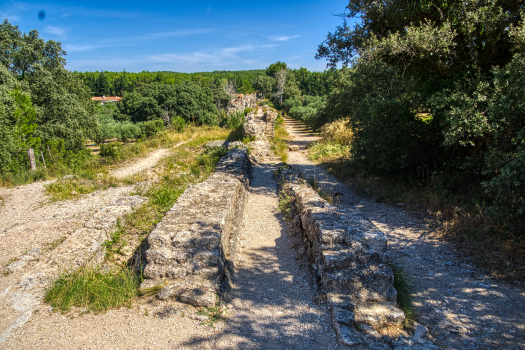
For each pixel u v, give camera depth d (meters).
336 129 17.53
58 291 3.47
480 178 6.56
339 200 8.20
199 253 3.74
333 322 3.15
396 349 2.79
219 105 56.84
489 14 6.12
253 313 3.41
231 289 3.91
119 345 2.77
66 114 19.27
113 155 14.75
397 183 8.52
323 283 3.61
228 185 6.49
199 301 3.31
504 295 3.74
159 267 3.72
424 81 8.08
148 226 6.02
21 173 10.99
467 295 3.81
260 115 24.00
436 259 4.77
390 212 6.97
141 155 16.03
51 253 4.41
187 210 4.82
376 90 12.09
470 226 5.39
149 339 2.86
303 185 7.28
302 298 3.67
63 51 21.77
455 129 5.92
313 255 4.19
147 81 112.94
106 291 3.51
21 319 3.07
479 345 2.93
